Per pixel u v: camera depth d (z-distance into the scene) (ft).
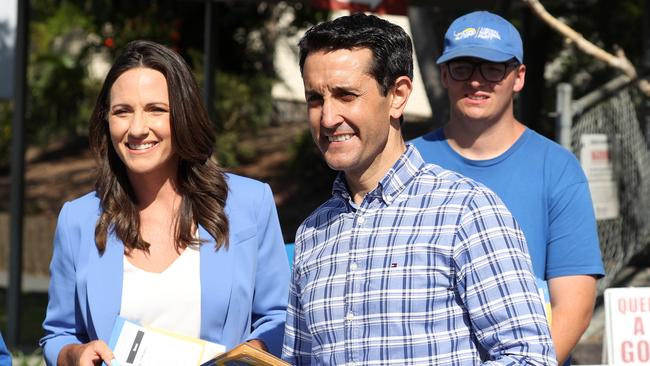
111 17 48.83
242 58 57.88
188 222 12.76
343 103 9.81
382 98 9.92
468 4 25.26
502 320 9.36
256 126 59.06
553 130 31.86
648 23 28.48
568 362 13.73
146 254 12.69
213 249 12.69
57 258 13.00
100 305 12.44
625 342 16.17
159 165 12.55
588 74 42.45
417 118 54.80
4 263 53.52
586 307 13.43
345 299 9.89
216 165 13.24
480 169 14.08
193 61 52.16
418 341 9.54
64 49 64.75
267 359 9.98
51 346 12.71
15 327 30.12
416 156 10.20
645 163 27.25
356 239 9.98
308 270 10.37
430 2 24.94
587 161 24.77
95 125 12.96
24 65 29.94
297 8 49.55
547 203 13.66
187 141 12.55
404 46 10.09
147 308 12.44
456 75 14.06
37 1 59.67
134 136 12.37
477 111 13.96
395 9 24.18
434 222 9.70
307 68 9.95
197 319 12.52
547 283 13.74
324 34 9.84
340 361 9.89
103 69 63.10
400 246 9.72
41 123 63.77
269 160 56.85
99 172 13.01
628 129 26.84
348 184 10.41
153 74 12.47
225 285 12.60
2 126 68.59
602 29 39.42
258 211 13.12
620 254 27.27
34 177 65.00
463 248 9.52
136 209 12.89
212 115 30.27
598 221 26.27
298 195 52.90
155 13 48.85
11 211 30.14
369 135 9.87
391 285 9.64
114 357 11.89
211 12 30.17
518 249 9.59
